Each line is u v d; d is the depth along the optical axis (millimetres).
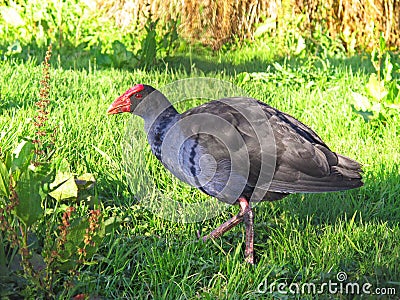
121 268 1681
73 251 1585
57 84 2477
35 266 1636
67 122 2176
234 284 1670
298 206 1945
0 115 2178
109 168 2014
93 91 2455
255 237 1854
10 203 1635
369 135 2291
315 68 2904
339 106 2469
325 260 1753
